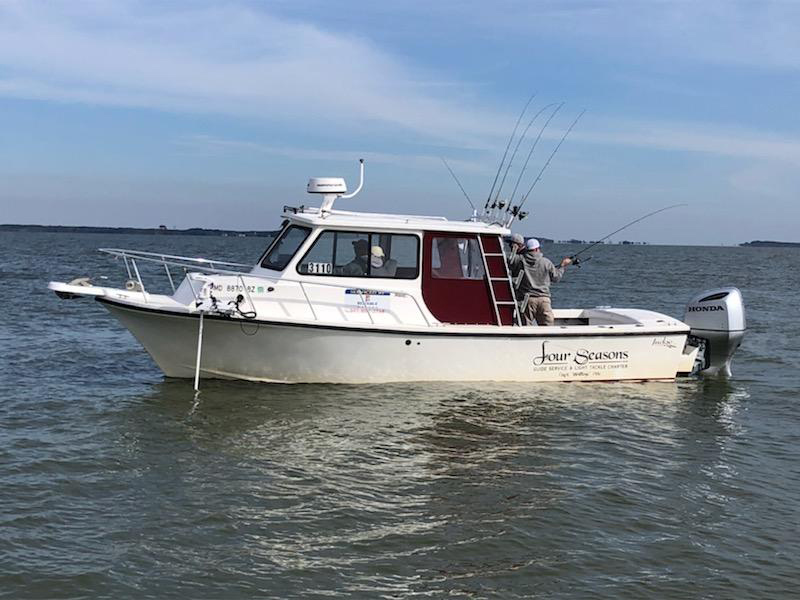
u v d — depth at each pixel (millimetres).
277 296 9758
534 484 7066
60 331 15125
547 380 10523
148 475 6934
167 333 9742
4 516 5957
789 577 5430
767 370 12945
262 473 7074
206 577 5168
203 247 80062
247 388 9875
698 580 5355
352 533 5910
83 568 5211
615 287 32469
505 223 10781
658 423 9242
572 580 5316
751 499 6879
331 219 9898
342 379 10031
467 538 5902
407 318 10109
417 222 10148
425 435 8375
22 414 8758
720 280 39594
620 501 6723
